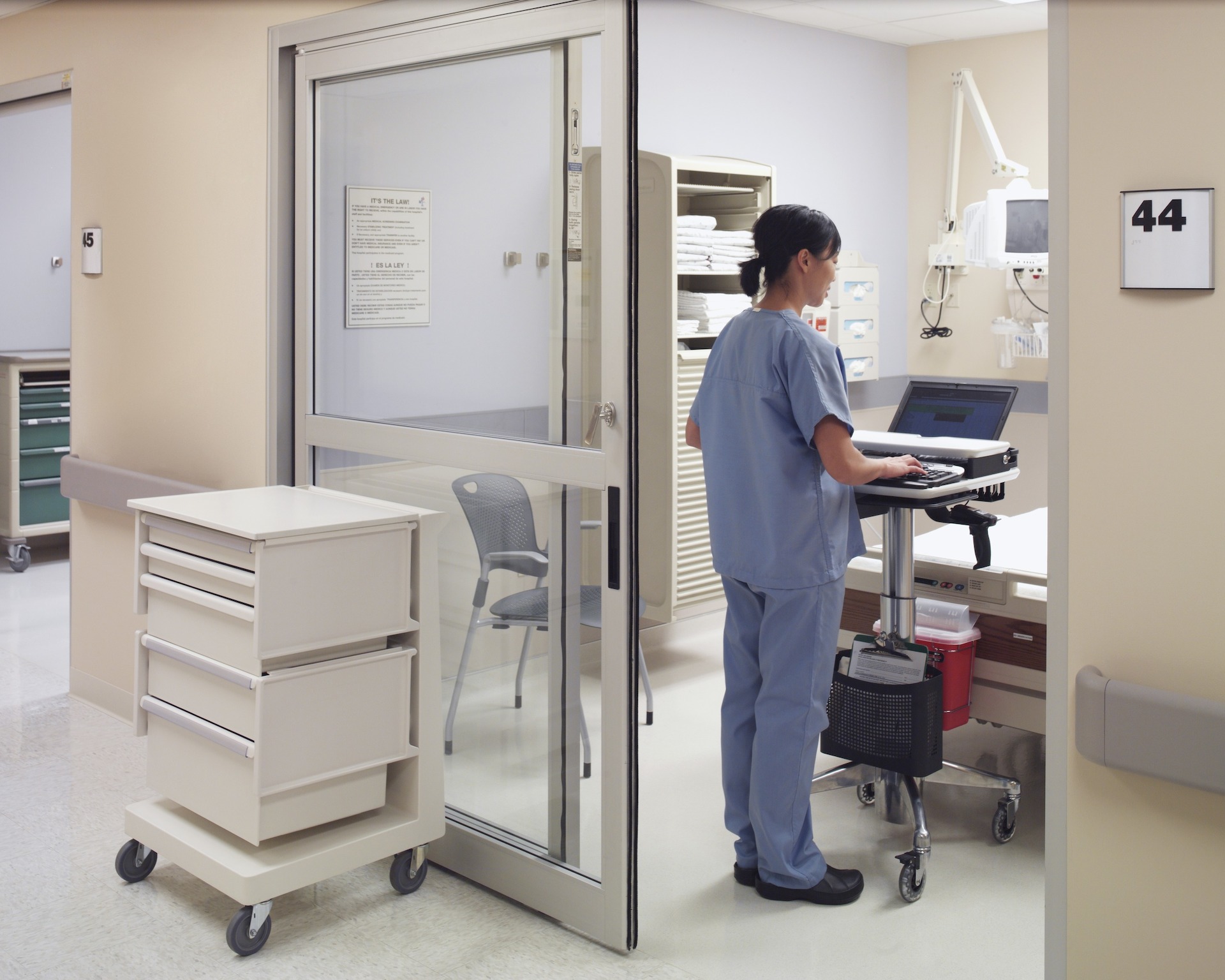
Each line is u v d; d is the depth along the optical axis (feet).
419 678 7.70
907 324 17.13
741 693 8.05
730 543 7.68
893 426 9.89
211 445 10.19
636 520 7.13
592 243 7.18
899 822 9.28
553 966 7.12
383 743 7.57
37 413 17.47
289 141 9.26
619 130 6.89
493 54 7.62
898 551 8.68
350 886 8.19
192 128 10.05
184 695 7.64
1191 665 4.78
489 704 8.21
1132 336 4.83
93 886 8.04
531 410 7.68
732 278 14.29
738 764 8.13
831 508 7.56
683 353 13.34
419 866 8.09
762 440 7.42
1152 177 4.71
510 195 7.63
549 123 7.35
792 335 7.33
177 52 10.15
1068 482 5.08
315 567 7.06
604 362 7.13
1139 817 4.99
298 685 7.08
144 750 10.62
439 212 8.14
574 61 7.16
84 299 11.71
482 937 7.47
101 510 11.50
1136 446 4.86
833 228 7.59
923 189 16.71
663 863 8.61
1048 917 5.33
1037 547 10.09
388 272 8.59
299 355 9.30
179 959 7.10
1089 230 4.90
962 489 8.06
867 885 8.23
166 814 7.86
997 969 7.09
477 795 8.39
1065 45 4.89
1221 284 4.58
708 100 13.91
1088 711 4.90
